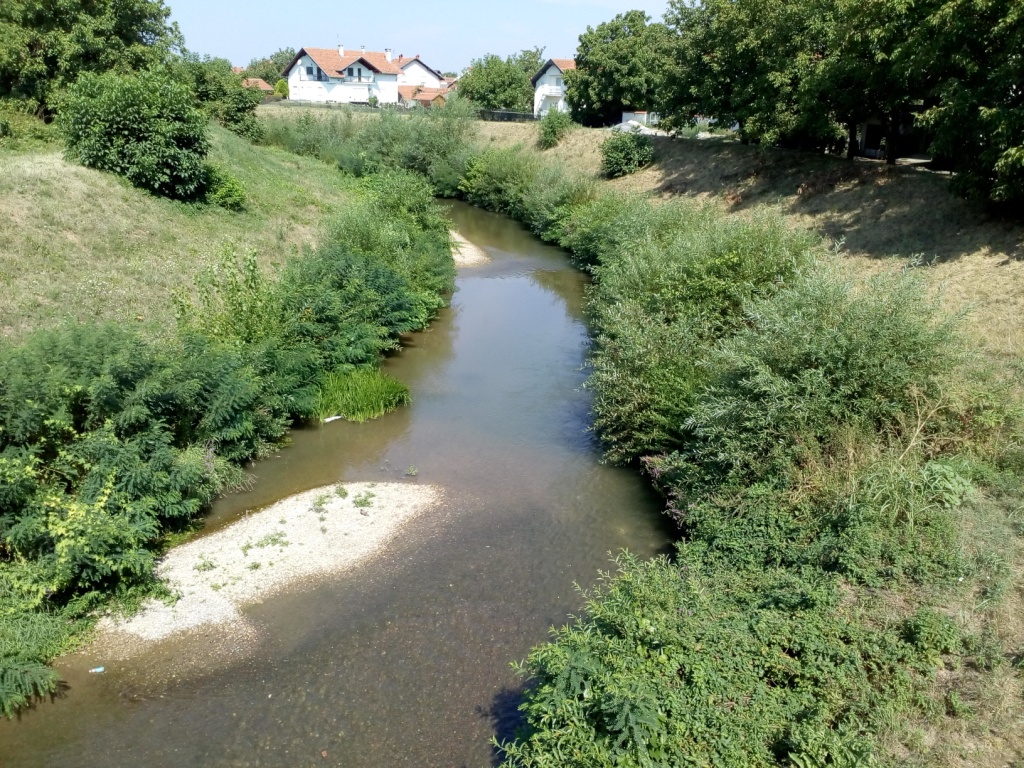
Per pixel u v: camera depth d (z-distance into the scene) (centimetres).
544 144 4238
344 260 1781
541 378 1689
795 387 971
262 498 1153
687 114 3147
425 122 4428
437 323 2097
